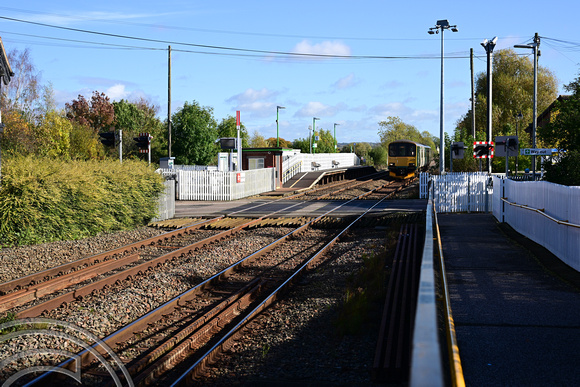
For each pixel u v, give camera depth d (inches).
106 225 681.6
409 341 265.3
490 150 964.0
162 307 342.6
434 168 2797.7
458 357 209.0
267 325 323.9
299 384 228.5
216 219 852.0
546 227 468.4
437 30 1219.9
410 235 613.0
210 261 506.6
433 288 145.7
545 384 191.2
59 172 610.9
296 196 1323.8
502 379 196.1
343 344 279.1
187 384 235.5
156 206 827.4
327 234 713.6
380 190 1541.6
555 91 2416.3
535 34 1224.2
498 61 2522.1
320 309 346.6
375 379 230.8
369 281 405.7
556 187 434.0
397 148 1951.3
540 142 1243.8
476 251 486.0
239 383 235.6
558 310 286.8
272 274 465.1
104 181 692.7
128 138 1998.0
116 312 337.1
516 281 359.9
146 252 565.0
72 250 548.7
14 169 566.3
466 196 868.0
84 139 1715.1
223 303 357.7
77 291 371.6
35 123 1886.1
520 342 236.5
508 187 673.6
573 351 223.9
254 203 1127.6
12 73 687.1
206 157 1975.9
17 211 554.9
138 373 247.8
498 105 2390.5
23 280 406.3
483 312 286.2
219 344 278.7
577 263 373.7
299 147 2765.7
